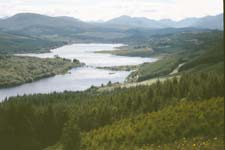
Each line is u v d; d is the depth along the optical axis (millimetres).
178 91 99062
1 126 82062
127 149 36781
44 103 138750
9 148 80188
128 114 95750
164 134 35562
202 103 43875
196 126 32188
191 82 106375
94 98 139750
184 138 29422
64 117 95062
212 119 33188
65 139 43844
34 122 87812
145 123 46094
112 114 98438
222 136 26672
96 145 47125
